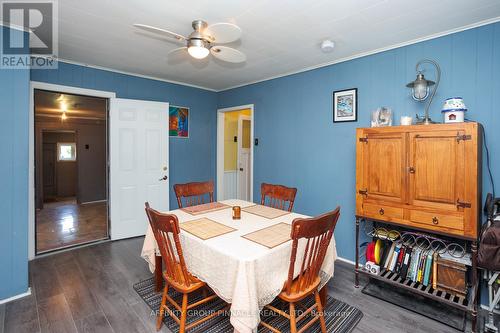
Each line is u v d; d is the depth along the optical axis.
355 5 1.91
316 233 1.55
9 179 2.18
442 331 1.88
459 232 1.90
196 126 4.49
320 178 3.28
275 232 1.86
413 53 2.51
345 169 3.04
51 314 2.02
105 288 2.40
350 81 2.96
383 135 2.26
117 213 3.60
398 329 1.89
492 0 1.81
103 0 1.86
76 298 2.23
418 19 2.10
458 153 1.89
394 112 2.63
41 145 6.02
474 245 1.85
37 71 2.99
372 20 2.12
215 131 4.79
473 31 2.18
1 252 2.16
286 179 3.68
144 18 2.12
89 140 6.66
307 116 3.40
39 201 5.90
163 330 1.85
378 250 2.42
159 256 2.30
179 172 4.30
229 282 1.48
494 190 2.11
